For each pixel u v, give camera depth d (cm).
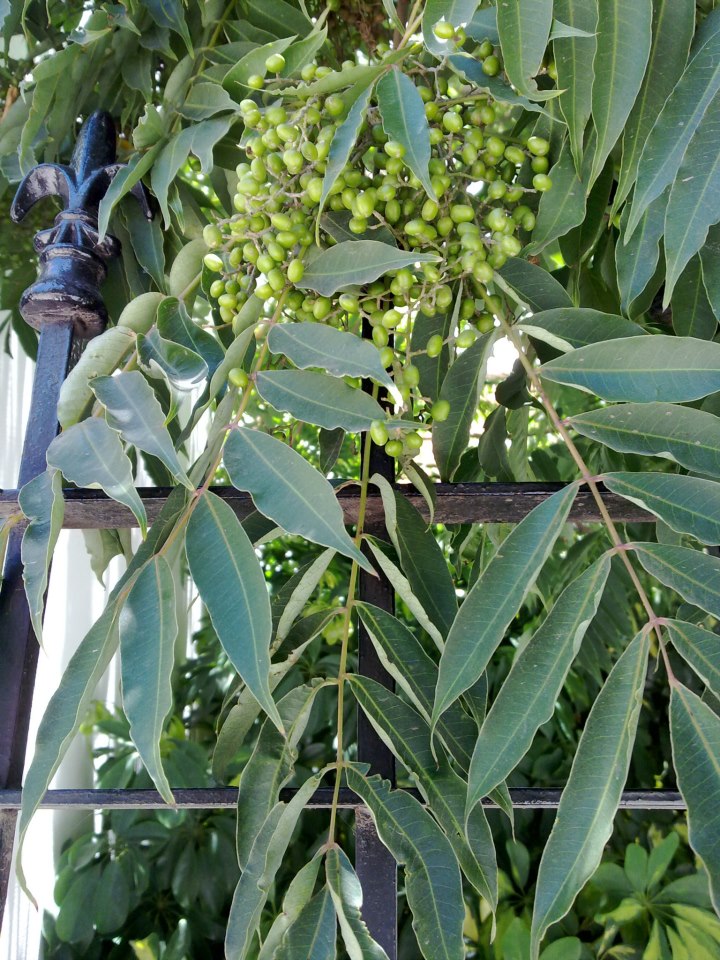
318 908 53
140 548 60
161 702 48
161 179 76
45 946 167
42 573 58
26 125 90
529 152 71
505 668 187
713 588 51
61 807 67
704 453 56
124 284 107
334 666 188
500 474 91
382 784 56
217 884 170
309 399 58
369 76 63
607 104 60
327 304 65
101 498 72
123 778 177
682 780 47
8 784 68
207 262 70
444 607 64
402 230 67
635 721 49
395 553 75
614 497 69
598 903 167
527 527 54
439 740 58
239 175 67
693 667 50
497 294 71
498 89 62
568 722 196
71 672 52
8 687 70
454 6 57
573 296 88
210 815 184
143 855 176
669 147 57
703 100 58
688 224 56
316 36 75
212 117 81
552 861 47
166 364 60
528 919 161
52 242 84
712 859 44
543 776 182
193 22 103
